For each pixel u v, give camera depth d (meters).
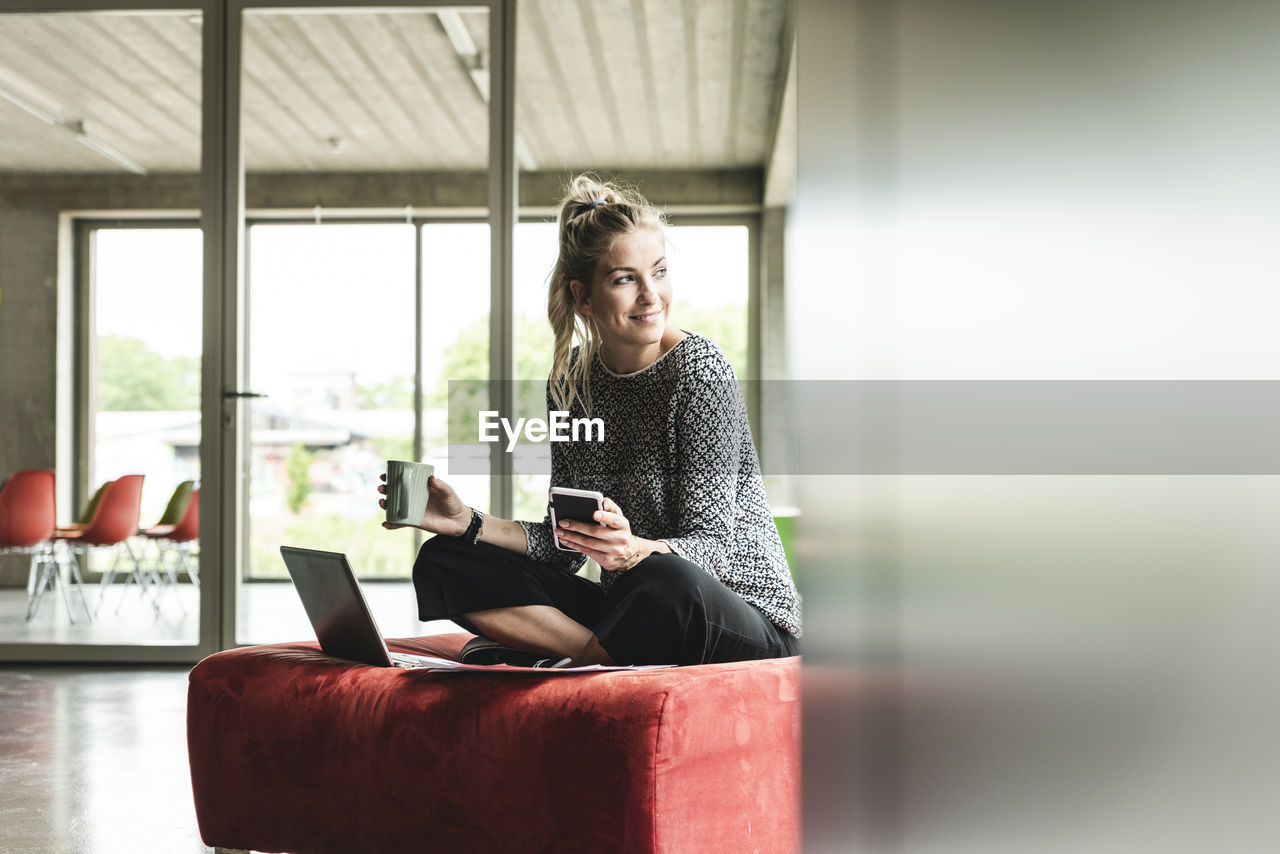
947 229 0.26
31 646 4.49
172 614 4.48
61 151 4.64
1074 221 0.21
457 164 4.44
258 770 1.48
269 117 4.52
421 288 4.43
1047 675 0.23
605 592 1.75
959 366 0.26
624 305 1.73
